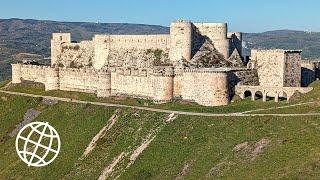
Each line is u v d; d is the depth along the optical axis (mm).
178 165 118000
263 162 105312
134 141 134125
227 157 113250
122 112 150250
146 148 128875
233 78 155625
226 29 174250
